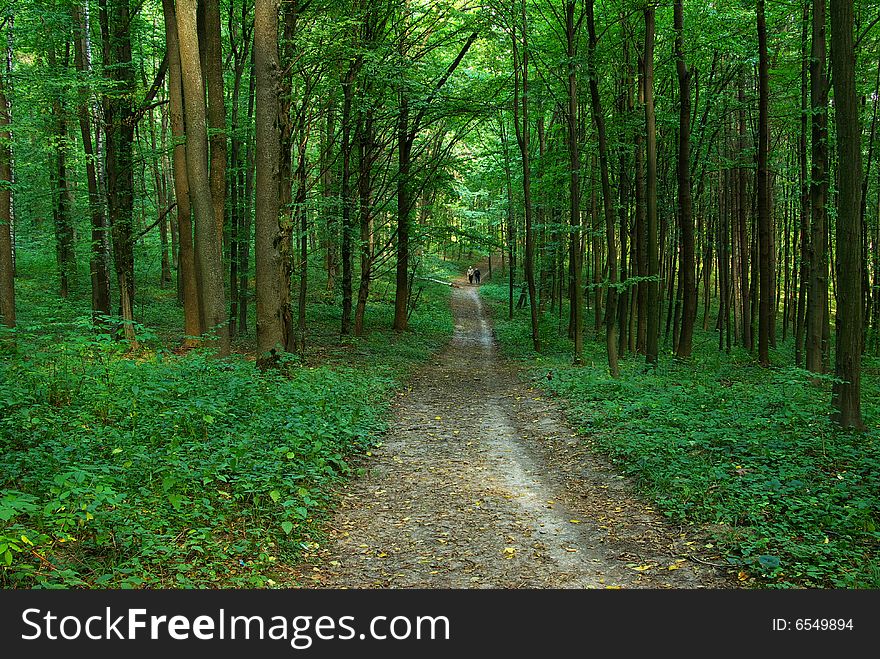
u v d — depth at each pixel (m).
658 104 21.48
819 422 9.09
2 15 15.96
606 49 17.73
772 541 5.69
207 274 13.62
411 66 19.19
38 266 31.03
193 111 13.27
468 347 26.58
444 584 5.25
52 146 17.09
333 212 21.94
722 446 8.48
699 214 28.92
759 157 16.73
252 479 6.58
